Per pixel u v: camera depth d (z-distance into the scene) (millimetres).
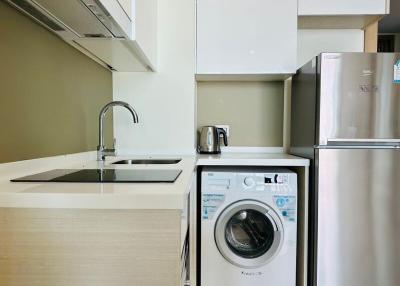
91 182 995
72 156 1504
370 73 1659
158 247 847
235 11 2053
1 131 970
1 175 979
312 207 1780
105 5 997
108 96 2080
